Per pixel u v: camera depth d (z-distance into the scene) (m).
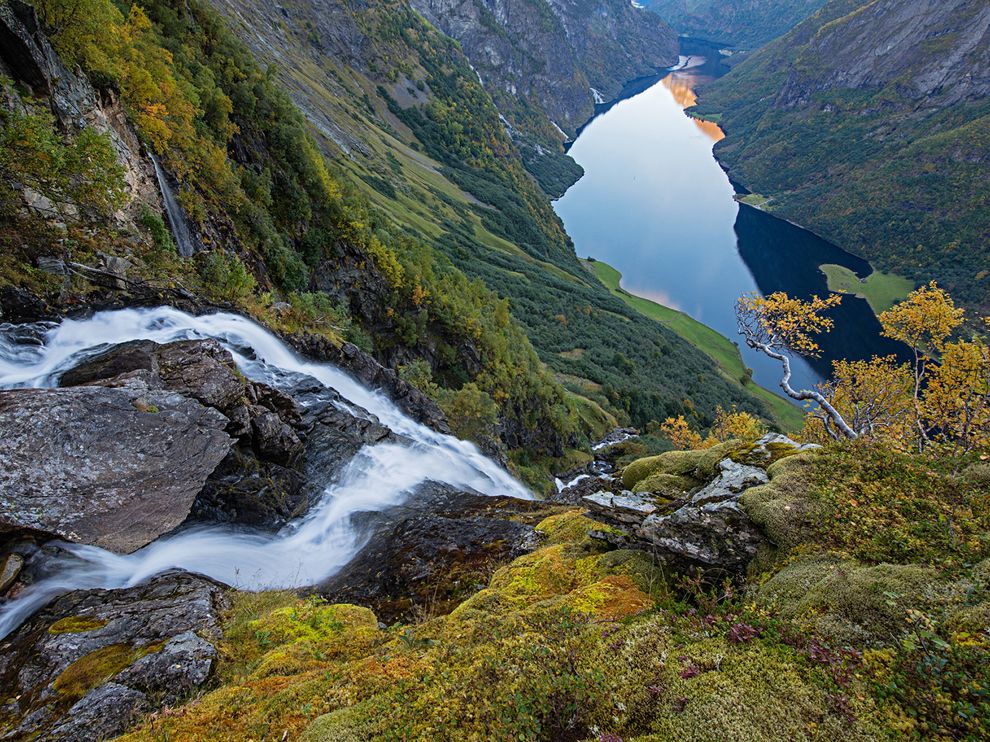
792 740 5.71
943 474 10.25
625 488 14.39
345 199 63.88
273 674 9.47
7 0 20.89
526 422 71.62
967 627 6.49
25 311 19.03
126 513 14.19
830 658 6.67
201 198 35.03
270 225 42.59
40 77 22.00
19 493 12.60
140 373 17.55
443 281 73.12
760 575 9.20
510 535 16.62
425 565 15.70
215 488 17.69
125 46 32.31
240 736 7.56
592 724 6.66
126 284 23.03
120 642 10.82
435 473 29.48
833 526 9.38
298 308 37.28
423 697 7.53
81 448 14.03
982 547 8.05
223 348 21.81
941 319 25.20
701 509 10.61
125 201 24.48
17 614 11.70
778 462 11.41
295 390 25.75
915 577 7.52
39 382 17.31
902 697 5.94
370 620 12.27
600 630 8.64
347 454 24.45
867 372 29.66
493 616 10.18
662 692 6.79
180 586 13.32
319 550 18.45
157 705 8.95
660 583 10.54
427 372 51.97
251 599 13.55
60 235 21.11
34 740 8.30
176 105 36.12
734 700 6.31
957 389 25.05
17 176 20.19
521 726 6.74
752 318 26.38
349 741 6.95
